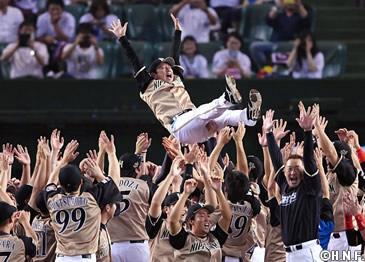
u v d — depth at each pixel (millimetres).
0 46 69000
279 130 45094
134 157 45594
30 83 65000
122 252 45188
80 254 40938
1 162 42969
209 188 42656
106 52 68375
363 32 75500
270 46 69625
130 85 65125
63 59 67750
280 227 43562
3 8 69562
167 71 42938
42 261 43312
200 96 64812
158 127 64875
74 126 65125
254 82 65188
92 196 41219
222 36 71250
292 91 65312
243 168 45344
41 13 70000
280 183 41812
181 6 71375
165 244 43875
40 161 43594
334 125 65312
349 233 45344
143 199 45312
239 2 74375
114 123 65000
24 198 43781
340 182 45281
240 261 44125
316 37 75125
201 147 47594
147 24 71625
